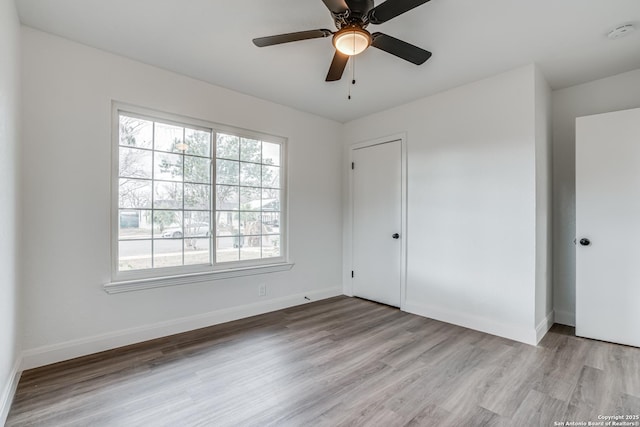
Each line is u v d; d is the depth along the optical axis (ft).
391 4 5.14
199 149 10.19
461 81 9.98
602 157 8.91
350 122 14.15
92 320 8.07
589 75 9.52
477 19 6.79
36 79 7.29
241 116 10.98
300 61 8.79
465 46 7.91
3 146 5.52
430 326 10.26
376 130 13.05
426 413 5.74
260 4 6.40
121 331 8.52
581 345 8.68
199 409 5.85
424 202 11.34
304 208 12.93
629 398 6.15
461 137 10.30
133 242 8.87
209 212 10.39
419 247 11.50
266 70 9.32
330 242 13.94
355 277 13.97
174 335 9.37
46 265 7.42
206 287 10.14
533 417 5.62
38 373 7.02
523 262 8.96
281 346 8.66
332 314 11.49
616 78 9.50
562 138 10.46
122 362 7.63
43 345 7.38
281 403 6.04
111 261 8.39
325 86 10.41
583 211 9.19
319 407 5.92
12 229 6.22
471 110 10.06
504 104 9.32
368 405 5.99
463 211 10.27
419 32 7.29
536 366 7.48
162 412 5.75
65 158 7.68
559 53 8.26
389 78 9.76
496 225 9.50
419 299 11.49
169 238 9.53
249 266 11.23
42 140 7.37
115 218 8.49
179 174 9.76
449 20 6.82
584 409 5.83
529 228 8.86
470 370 7.32
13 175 6.31
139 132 9.02
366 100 11.65
